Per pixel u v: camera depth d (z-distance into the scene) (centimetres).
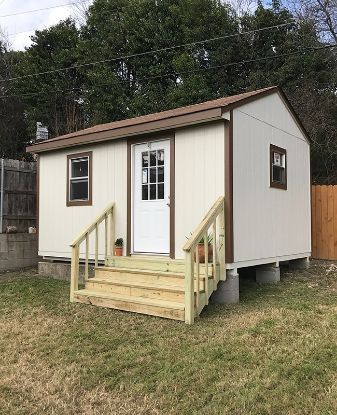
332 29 1808
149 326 515
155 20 2011
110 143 788
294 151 880
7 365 428
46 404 347
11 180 1007
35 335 507
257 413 318
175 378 379
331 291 688
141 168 743
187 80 1809
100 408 338
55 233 880
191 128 669
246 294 675
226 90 1866
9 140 1992
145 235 732
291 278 806
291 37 1802
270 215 757
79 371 404
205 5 1955
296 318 522
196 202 659
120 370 403
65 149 868
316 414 311
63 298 671
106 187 791
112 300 593
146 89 1955
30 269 960
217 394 347
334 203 999
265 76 1764
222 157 633
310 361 394
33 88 2034
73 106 2053
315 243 1025
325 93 1670
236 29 1933
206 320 530
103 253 788
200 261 605
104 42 2042
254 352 420
